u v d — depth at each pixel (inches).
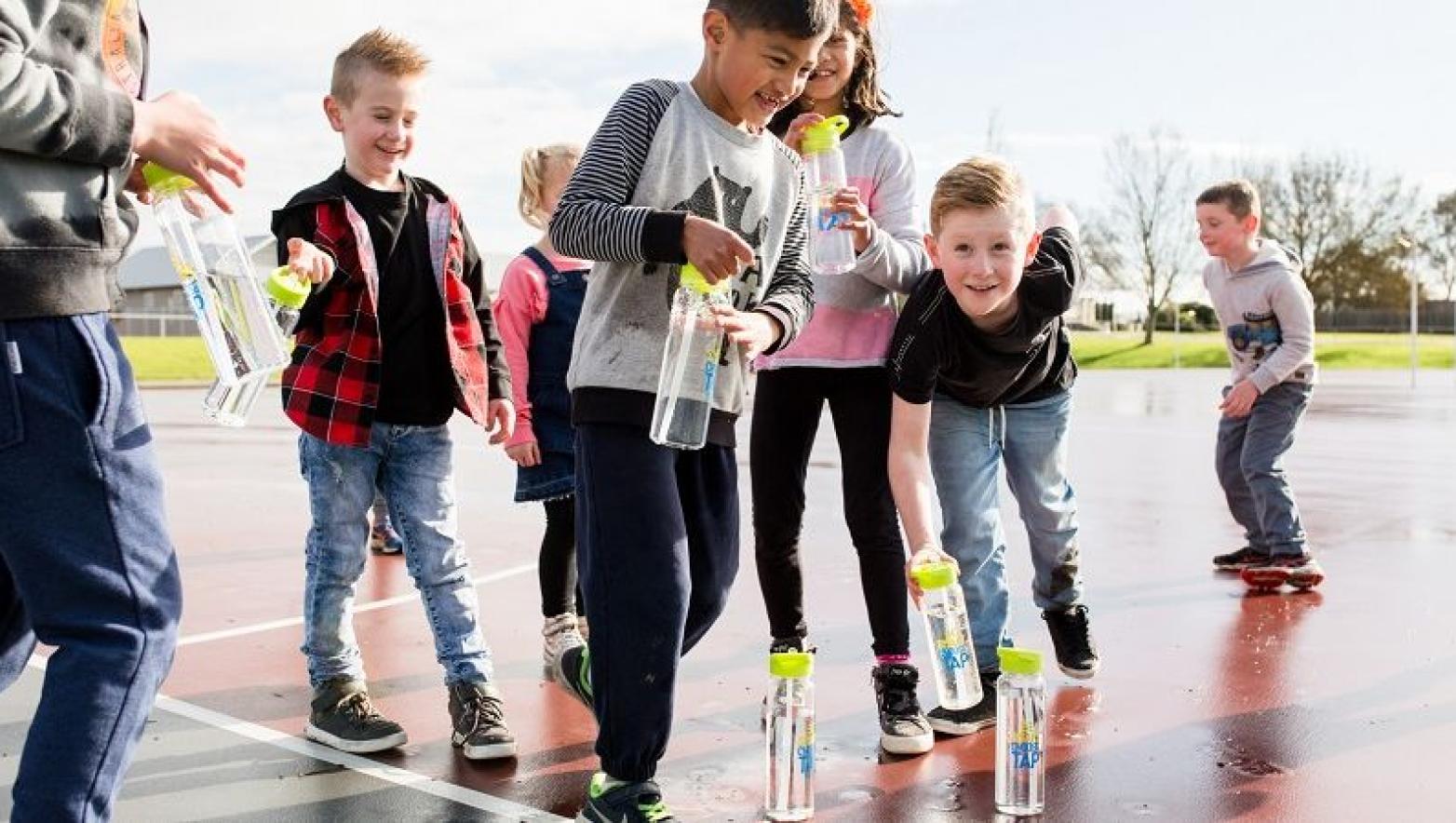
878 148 163.9
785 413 159.3
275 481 401.7
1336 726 152.5
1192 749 144.2
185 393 983.6
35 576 86.1
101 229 88.1
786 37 114.1
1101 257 2277.3
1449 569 257.9
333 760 139.9
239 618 210.7
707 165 120.2
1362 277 2303.2
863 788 132.9
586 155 119.0
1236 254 247.1
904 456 147.2
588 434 118.1
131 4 93.4
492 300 182.5
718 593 126.1
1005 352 151.6
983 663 159.6
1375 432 625.6
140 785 131.0
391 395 147.7
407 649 190.2
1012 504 362.3
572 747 145.6
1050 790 131.1
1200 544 288.0
